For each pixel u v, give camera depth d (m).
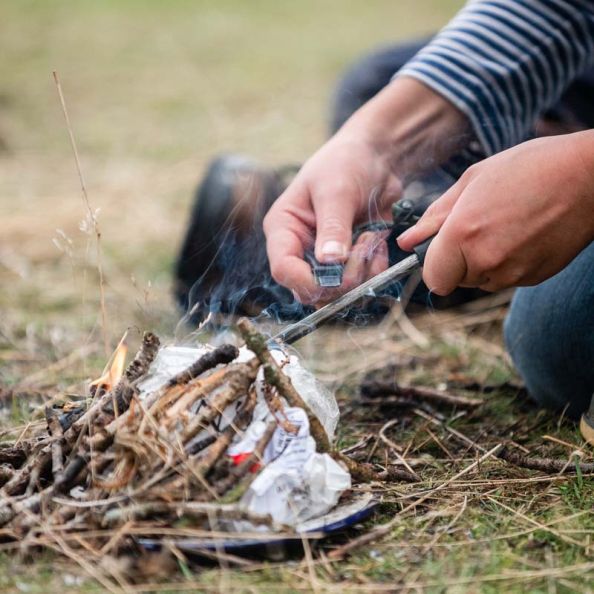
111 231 4.59
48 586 1.67
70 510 1.77
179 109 7.06
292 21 10.87
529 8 2.75
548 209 1.91
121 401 1.89
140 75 8.22
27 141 6.22
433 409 2.60
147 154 5.93
